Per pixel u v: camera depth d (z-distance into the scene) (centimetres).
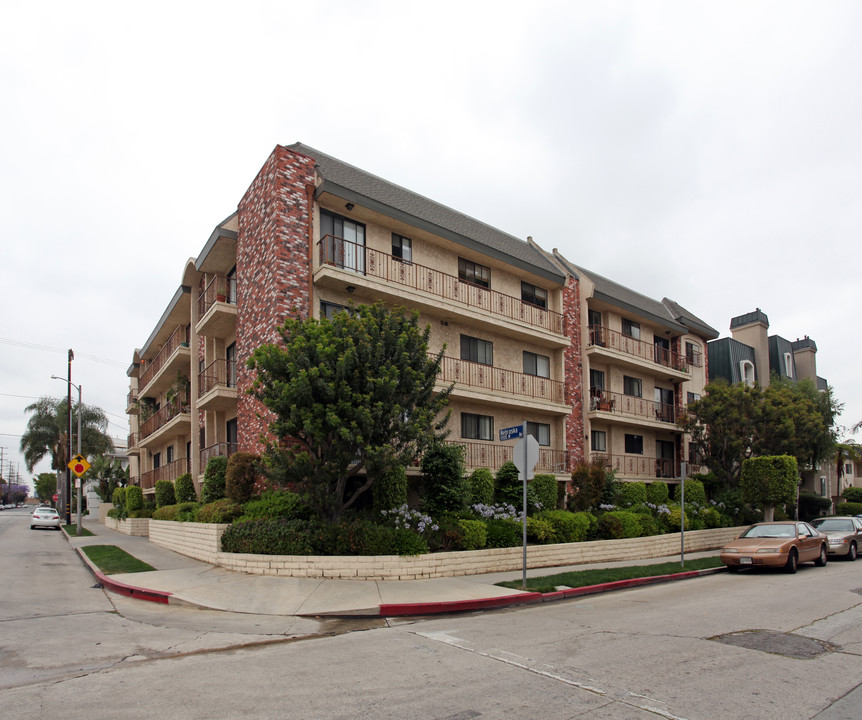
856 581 1467
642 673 670
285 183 1734
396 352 1366
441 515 1576
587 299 2684
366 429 1272
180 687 616
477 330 2242
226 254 2130
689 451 3175
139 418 3544
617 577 1424
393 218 1922
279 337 1641
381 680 640
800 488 3816
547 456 2398
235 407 2081
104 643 807
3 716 531
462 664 704
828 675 671
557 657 736
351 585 1226
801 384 3503
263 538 1382
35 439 5709
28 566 1628
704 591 1323
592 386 2739
